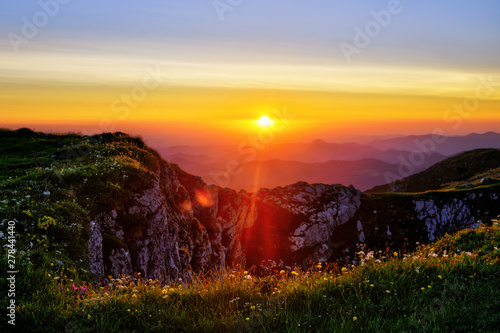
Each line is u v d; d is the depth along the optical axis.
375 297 8.18
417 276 8.84
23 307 7.58
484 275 8.77
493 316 6.89
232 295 8.62
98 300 8.49
